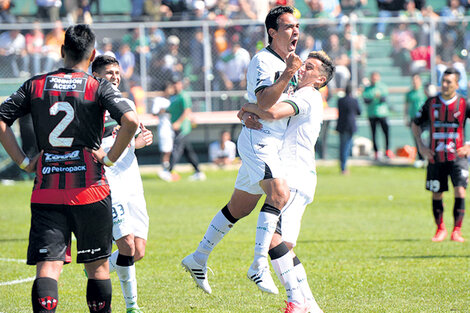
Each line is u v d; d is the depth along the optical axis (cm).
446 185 3534
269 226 1895
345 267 2827
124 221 2008
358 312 2061
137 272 2759
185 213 4697
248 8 7838
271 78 1948
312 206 5028
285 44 1992
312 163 2036
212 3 7806
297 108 1955
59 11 7719
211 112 7319
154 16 7650
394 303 2175
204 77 7338
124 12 8256
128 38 7244
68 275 2714
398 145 7838
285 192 1925
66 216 1606
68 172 1598
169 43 7331
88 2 7781
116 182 2034
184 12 7750
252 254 3172
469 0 8494
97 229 1627
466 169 3522
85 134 1609
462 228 4022
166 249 3331
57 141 1600
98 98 1616
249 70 2020
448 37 7912
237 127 7425
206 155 7500
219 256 3117
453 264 2853
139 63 7206
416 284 2466
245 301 2245
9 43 7100
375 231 3894
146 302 2236
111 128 2086
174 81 6606
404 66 8100
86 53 1655
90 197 1606
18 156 1636
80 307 2178
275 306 2170
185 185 6300
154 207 4997
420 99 7106
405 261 2944
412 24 8206
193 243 3516
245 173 2048
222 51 7350
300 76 2045
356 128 6844
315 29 7562
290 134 2002
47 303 1552
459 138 3491
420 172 7025
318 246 3378
